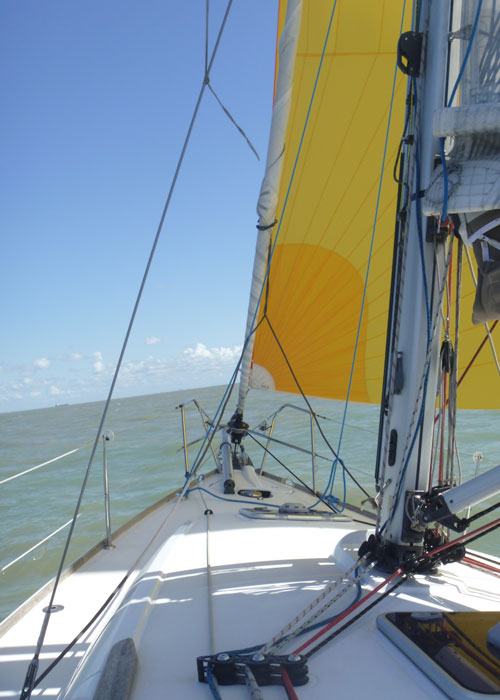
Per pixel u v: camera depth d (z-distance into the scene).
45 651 2.13
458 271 1.63
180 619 1.48
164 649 1.33
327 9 3.57
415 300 1.62
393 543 1.64
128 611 1.52
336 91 3.75
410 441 1.58
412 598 1.53
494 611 1.40
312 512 3.04
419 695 1.10
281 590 1.66
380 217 3.84
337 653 1.27
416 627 1.30
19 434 25.58
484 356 3.52
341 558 1.88
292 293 4.33
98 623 1.84
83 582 2.69
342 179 3.92
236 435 4.61
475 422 10.97
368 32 3.54
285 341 4.51
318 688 1.14
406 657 1.22
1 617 4.14
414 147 1.57
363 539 2.00
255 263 3.54
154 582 1.74
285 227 4.20
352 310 4.16
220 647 1.33
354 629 1.37
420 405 1.57
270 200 3.27
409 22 3.43
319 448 9.25
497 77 1.33
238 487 4.07
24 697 1.32
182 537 2.34
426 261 1.59
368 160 3.79
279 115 3.10
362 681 1.16
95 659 1.33
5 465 13.27
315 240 4.13
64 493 8.63
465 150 1.32
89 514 7.17
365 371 4.27
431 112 1.55
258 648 1.28
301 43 3.72
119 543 3.13
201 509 3.54
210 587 1.70
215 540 2.29
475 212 1.34
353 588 1.59
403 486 1.62
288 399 24.75
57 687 1.90
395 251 1.78
